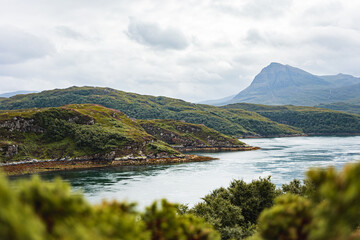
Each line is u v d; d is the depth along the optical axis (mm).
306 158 124688
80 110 176750
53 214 3689
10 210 2818
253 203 33375
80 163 130875
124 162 134375
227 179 87750
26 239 2779
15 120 142375
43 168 118812
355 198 3404
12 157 124312
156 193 71750
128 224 4281
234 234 26953
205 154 169125
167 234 5926
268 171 97500
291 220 5031
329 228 3676
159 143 160625
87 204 4156
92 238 3531
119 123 174500
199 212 32156
